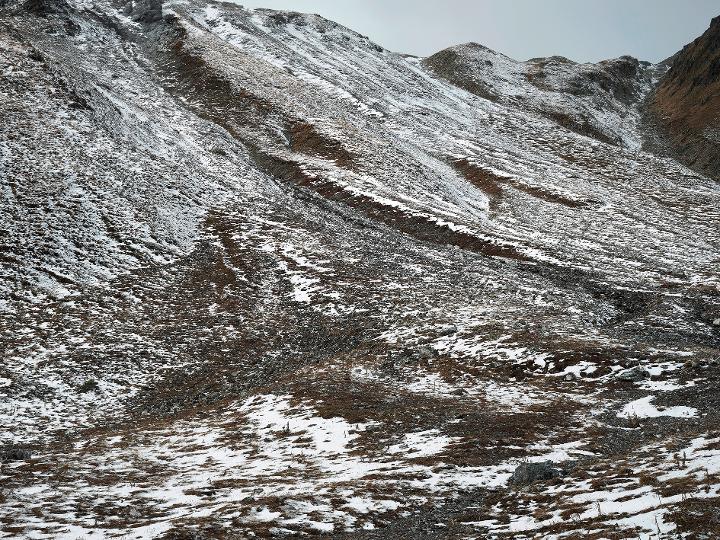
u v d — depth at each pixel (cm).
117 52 9700
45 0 9894
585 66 19212
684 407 1869
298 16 16125
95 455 1697
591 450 1534
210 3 15325
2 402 2244
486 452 1559
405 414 1956
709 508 842
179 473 1495
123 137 5531
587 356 2452
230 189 5516
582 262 4866
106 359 2728
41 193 4128
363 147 7725
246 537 973
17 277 3341
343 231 4972
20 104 5288
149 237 4112
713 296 3969
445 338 2825
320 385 2317
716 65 15288
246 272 3916
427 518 1120
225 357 2859
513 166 8906
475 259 4684
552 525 954
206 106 8569
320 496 1205
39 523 1039
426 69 17412
